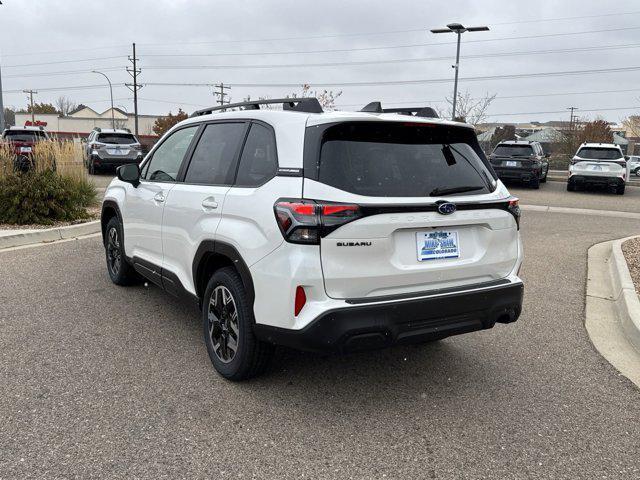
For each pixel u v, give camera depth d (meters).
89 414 3.35
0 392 3.60
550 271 7.47
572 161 19.27
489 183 3.79
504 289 3.67
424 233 3.39
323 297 3.12
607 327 5.26
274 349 3.67
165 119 63.78
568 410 3.60
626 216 13.70
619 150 19.02
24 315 5.10
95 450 2.97
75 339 4.55
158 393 3.64
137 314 5.20
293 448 3.05
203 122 4.50
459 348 4.63
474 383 3.96
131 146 21.39
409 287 3.35
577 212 14.25
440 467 2.92
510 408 3.60
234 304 3.66
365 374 4.05
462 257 3.56
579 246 9.30
